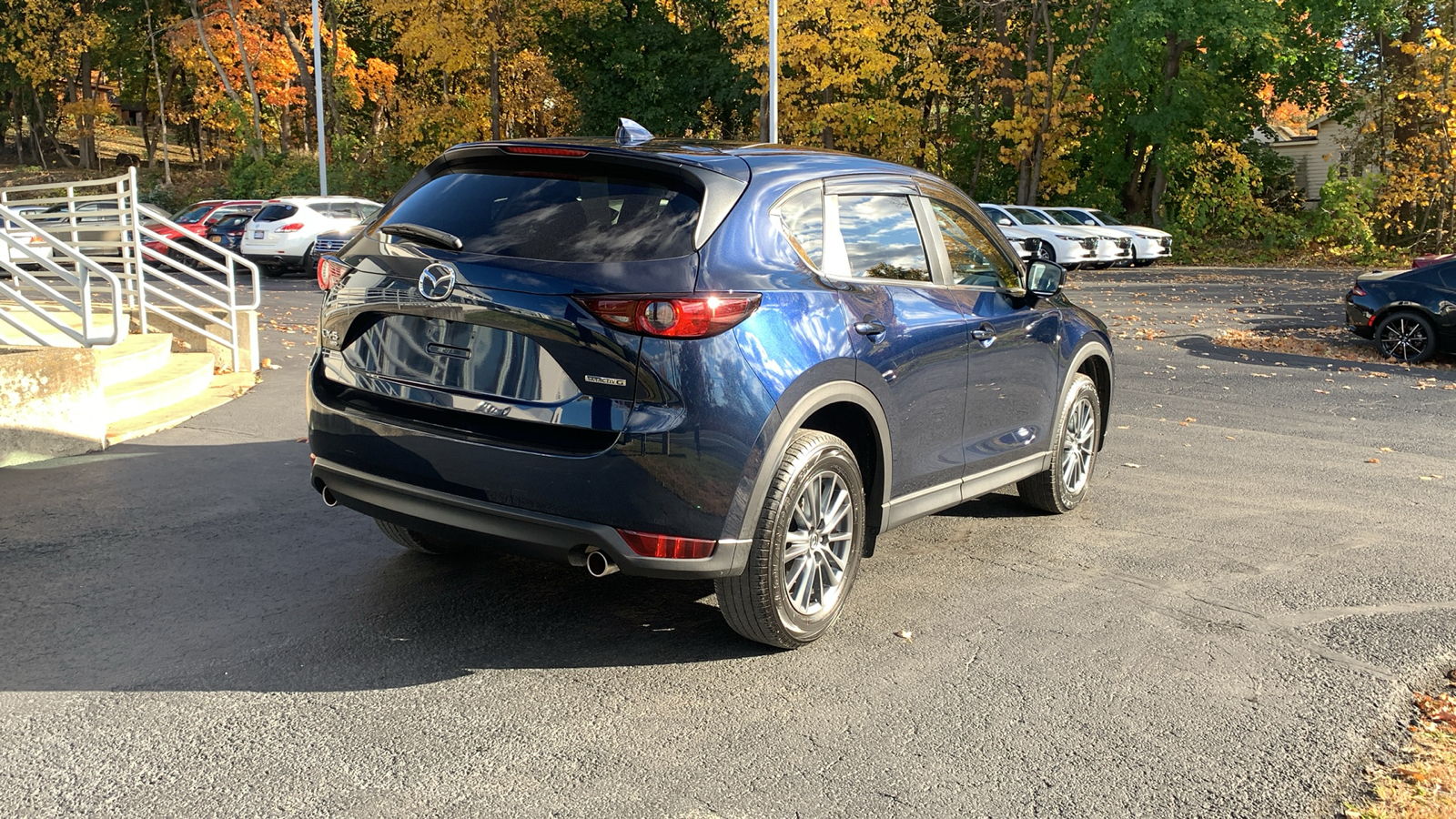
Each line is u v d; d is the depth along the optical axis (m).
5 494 5.90
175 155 76.38
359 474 3.99
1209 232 33.62
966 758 3.31
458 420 3.77
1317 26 31.56
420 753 3.24
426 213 4.01
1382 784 3.21
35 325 10.34
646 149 3.88
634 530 3.57
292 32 47.00
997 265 5.38
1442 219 29.50
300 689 3.65
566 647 4.08
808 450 3.89
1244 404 9.89
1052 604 4.68
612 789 3.06
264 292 19.97
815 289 3.98
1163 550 5.50
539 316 3.58
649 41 40.06
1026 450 5.58
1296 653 4.21
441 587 4.67
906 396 4.41
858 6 31.14
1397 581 5.07
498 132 38.03
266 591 4.56
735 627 4.04
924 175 5.01
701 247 3.64
